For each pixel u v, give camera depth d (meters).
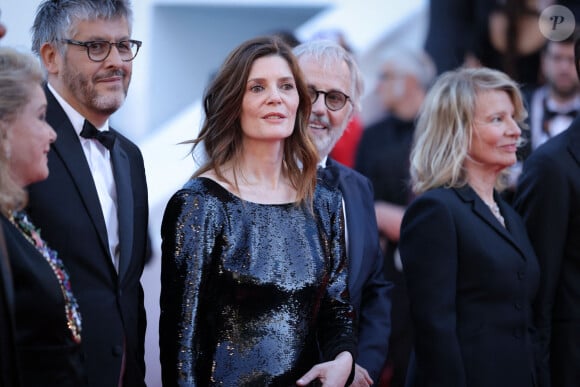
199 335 7.46
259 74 7.84
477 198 9.18
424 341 8.81
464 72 9.52
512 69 13.91
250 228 7.63
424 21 17.39
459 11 15.12
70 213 7.60
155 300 13.75
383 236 12.97
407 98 13.93
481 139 9.24
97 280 7.65
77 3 7.82
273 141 7.91
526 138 11.27
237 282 7.47
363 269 9.07
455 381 8.63
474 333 8.87
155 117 17.95
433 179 9.30
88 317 7.54
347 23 17.09
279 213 7.79
